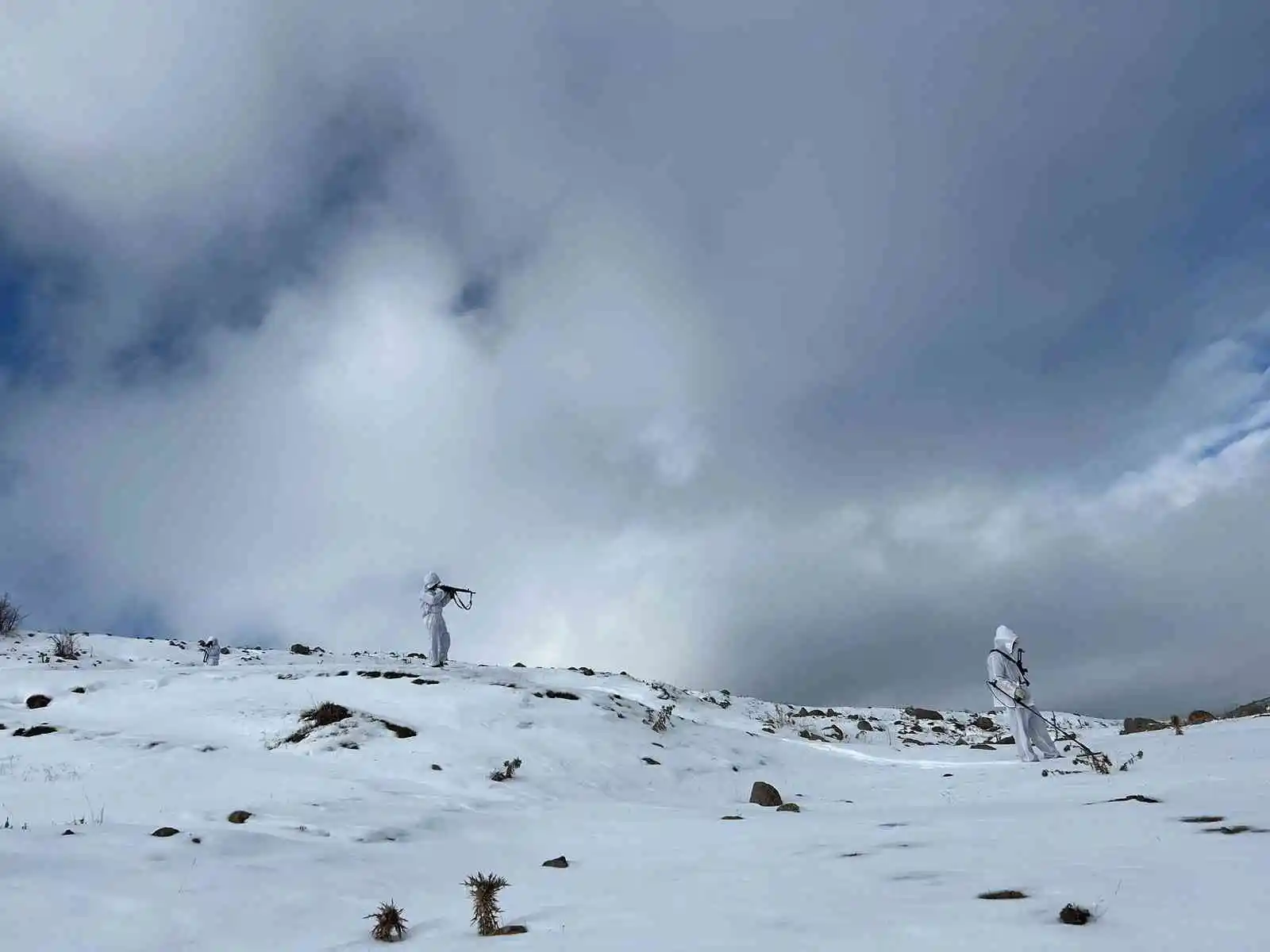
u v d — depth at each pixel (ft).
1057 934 14.37
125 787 42.45
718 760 65.72
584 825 37.76
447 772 53.57
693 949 15.43
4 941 18.02
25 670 74.90
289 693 70.08
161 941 18.70
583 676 110.93
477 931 19.04
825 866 23.34
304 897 22.58
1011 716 60.03
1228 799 29.19
